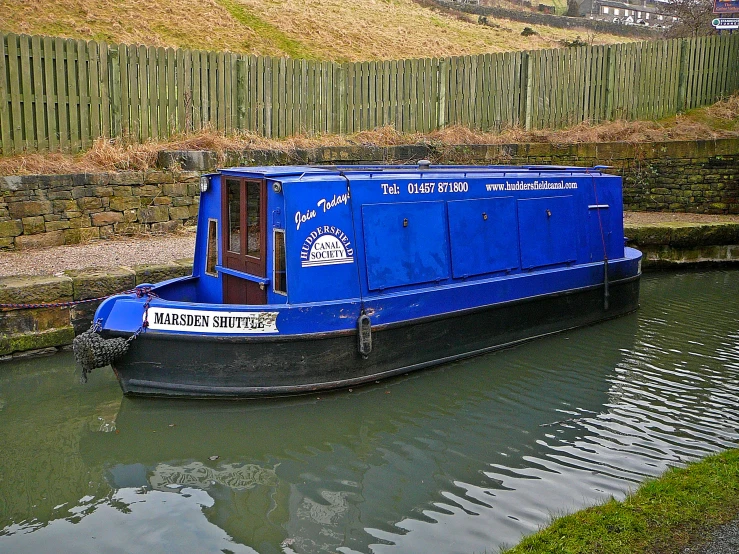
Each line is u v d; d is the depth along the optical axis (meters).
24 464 6.53
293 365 7.71
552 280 10.27
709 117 18.78
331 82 17.05
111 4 22.05
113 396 8.02
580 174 11.13
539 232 10.23
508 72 18.55
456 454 6.70
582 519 4.99
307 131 16.86
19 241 11.41
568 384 8.48
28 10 19.66
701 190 16.59
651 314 11.61
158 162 13.41
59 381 8.41
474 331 9.30
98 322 7.68
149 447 6.87
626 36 39.16
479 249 9.41
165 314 7.50
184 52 14.75
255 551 5.18
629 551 4.54
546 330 10.29
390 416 7.56
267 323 7.52
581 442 6.91
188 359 7.54
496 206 9.68
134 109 14.18
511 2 46.19
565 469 6.34
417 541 5.23
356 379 8.13
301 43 24.86
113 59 13.77
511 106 18.77
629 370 8.95
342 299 8.00
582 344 10.01
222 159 13.82
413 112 18.14
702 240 14.94
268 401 7.70
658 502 5.20
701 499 5.20
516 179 9.99
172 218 13.23
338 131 17.36
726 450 6.43
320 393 7.93
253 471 6.42
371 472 6.38
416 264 8.70
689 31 27.52
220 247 8.73
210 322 7.45
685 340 10.19
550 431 7.18
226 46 22.23
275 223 7.80
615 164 17.16
